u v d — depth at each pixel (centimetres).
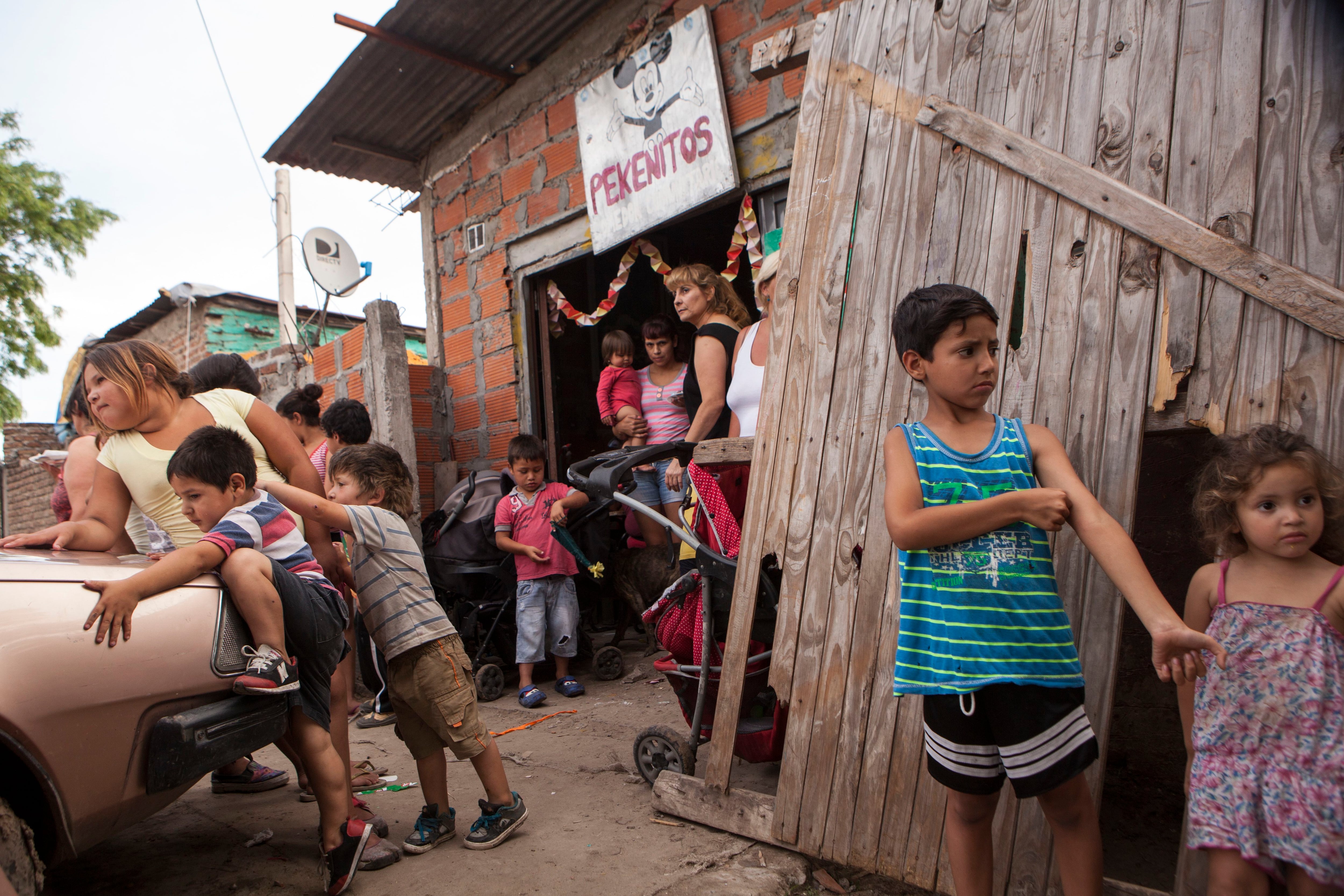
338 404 428
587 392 774
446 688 255
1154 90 204
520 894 226
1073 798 163
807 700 241
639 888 224
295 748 255
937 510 160
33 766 174
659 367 528
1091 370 204
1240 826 153
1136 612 143
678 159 507
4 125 1409
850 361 246
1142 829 256
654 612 301
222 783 328
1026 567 162
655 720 397
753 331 349
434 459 701
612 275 783
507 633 492
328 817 234
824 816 232
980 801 169
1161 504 283
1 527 1478
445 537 485
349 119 677
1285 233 183
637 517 527
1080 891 164
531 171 626
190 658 206
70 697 181
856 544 237
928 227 236
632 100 532
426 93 645
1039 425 197
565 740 375
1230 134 192
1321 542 161
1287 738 153
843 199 256
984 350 164
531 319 642
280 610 225
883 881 224
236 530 223
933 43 244
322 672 242
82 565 200
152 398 251
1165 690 288
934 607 167
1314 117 183
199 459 225
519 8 548
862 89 257
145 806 205
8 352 1433
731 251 495
